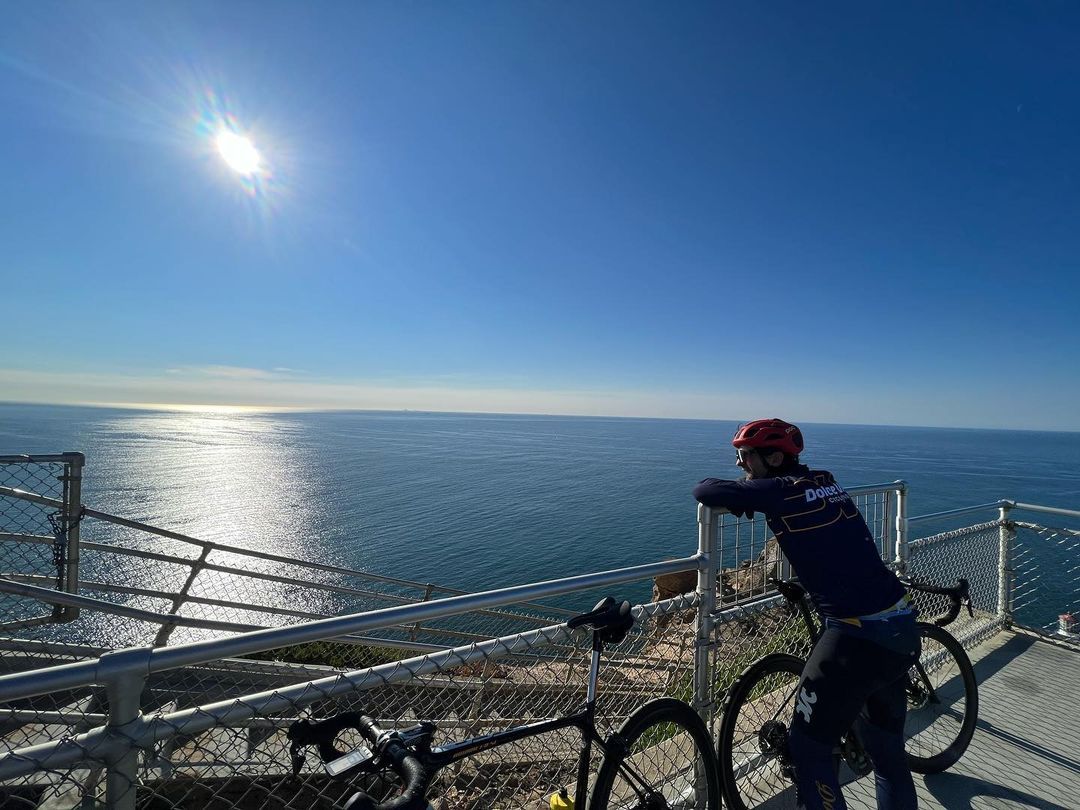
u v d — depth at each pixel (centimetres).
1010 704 372
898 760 239
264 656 589
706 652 266
